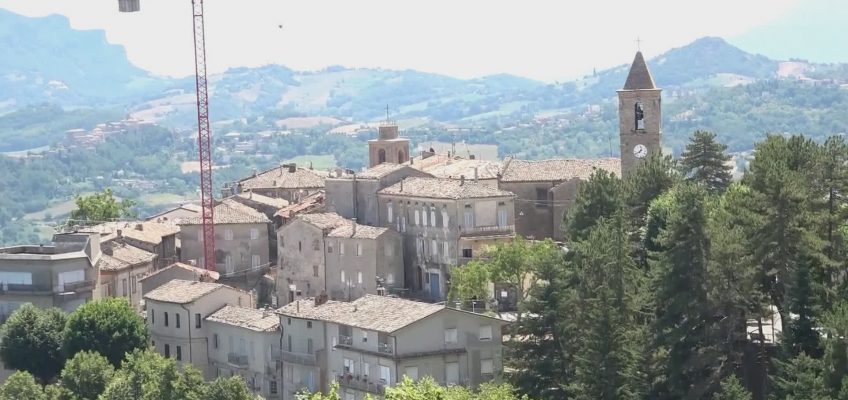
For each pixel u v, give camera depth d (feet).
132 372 646.33
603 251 577.84
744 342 562.66
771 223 548.72
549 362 579.89
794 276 533.96
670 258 556.10
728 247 547.08
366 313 647.15
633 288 578.66
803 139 607.37
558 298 585.22
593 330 557.33
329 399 509.76
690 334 547.08
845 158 590.14
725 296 549.95
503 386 547.49
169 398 627.87
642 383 550.77
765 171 569.64
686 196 559.38
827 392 484.74
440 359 615.98
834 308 508.94
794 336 529.04
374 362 622.95
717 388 537.65
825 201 570.87
